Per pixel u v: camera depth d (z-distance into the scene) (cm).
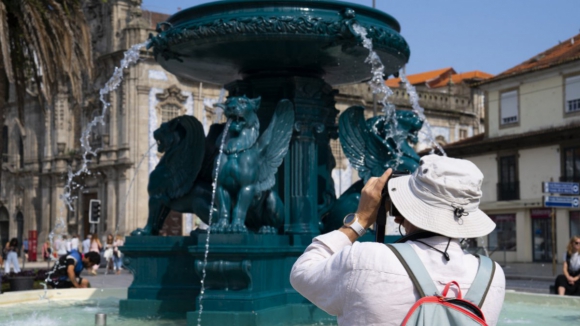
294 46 626
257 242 568
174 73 768
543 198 1988
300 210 672
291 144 681
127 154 3812
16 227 4819
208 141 696
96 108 4131
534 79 3341
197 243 610
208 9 623
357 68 710
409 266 186
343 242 212
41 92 1555
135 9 3866
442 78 5719
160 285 655
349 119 693
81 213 4228
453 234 194
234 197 601
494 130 3547
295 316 604
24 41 1556
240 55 657
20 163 4847
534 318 635
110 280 2152
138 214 3791
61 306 750
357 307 186
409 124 680
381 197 215
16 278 1223
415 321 179
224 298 550
